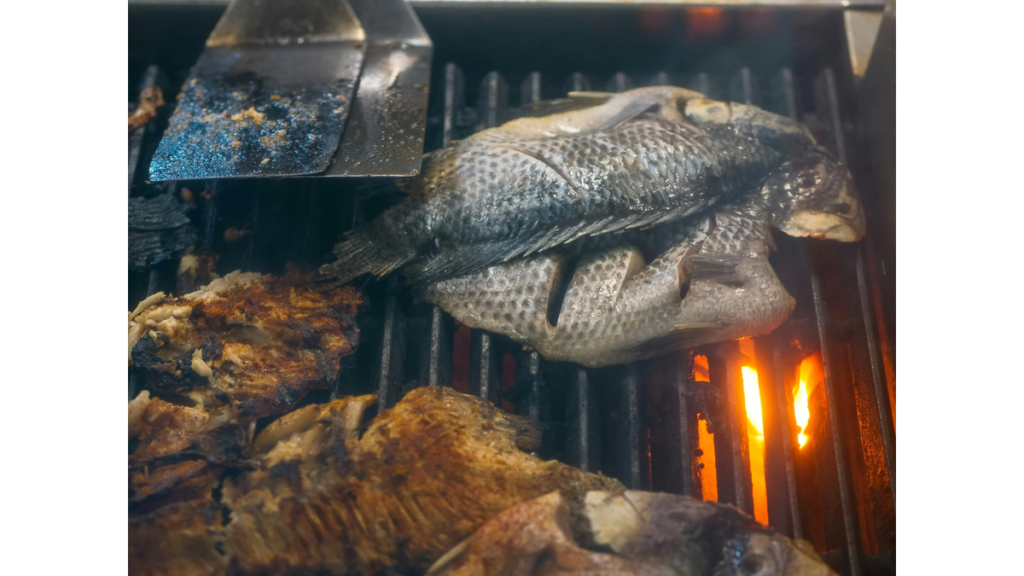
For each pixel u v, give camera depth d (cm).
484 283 51
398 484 43
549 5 62
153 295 51
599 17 62
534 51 65
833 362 52
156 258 55
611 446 50
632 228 51
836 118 60
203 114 54
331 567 42
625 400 50
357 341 50
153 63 65
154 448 45
